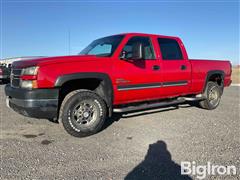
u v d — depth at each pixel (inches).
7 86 187.3
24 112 163.8
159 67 216.1
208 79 265.7
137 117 236.1
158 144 162.4
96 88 191.3
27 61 168.7
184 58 241.6
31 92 156.9
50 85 159.9
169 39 233.8
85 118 176.9
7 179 114.8
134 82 198.7
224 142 165.9
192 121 222.5
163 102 229.9
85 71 171.8
